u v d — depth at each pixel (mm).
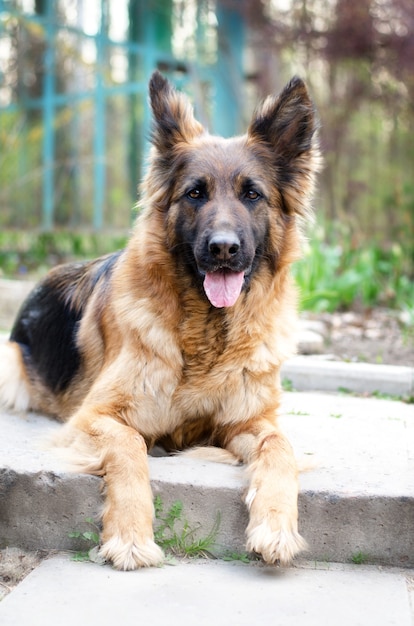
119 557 1013
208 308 1182
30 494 1090
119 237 3381
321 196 3492
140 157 3615
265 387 1220
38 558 1073
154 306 1193
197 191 1214
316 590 983
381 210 3561
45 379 1423
